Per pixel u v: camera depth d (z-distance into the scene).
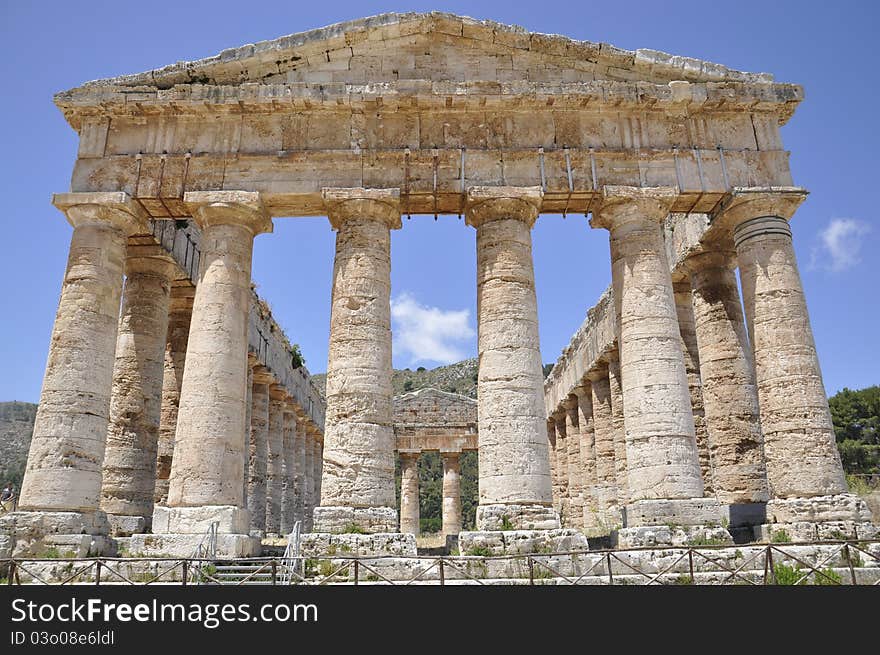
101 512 18.17
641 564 16.09
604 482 32.19
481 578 15.48
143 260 23.59
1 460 97.69
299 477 42.59
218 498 17.53
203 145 20.39
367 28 20.83
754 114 21.14
